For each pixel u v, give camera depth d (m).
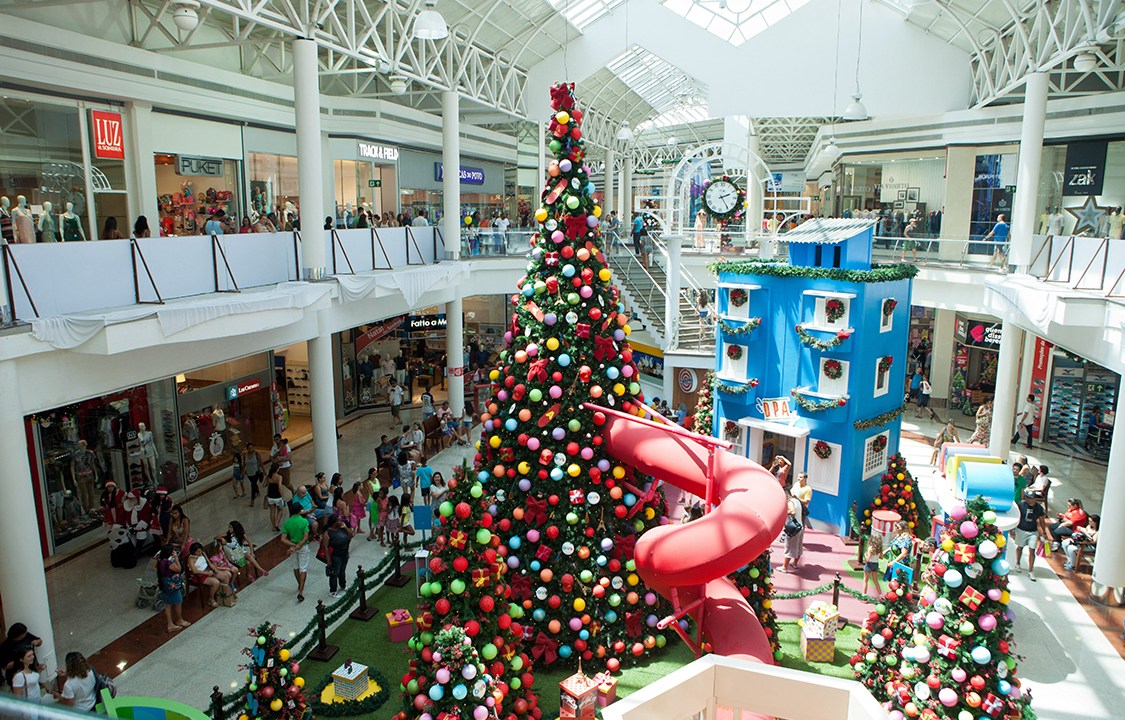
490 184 31.61
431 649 8.48
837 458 15.62
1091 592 13.10
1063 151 20.70
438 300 20.75
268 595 13.26
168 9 16.45
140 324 10.57
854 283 15.03
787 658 11.26
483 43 22.72
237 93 18.50
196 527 15.80
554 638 10.73
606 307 11.05
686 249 25.78
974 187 23.11
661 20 24.58
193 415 17.88
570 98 10.89
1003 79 19.69
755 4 24.28
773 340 16.44
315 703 10.20
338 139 22.56
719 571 8.49
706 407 18.11
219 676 10.77
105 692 8.82
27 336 9.49
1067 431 21.33
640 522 10.95
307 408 23.55
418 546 14.16
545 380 10.75
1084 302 12.09
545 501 10.74
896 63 23.17
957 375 25.84
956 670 8.03
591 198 11.07
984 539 8.05
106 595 13.12
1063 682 10.76
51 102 14.23
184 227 17.58
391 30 17.47
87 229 15.07
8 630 9.77
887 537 13.66
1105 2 13.14
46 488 14.31
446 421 21.39
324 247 15.43
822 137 26.95
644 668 10.90
